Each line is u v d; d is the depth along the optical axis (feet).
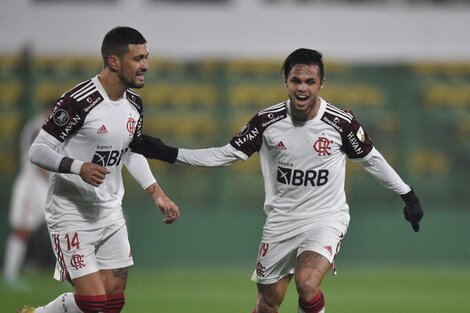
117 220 70.74
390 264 161.58
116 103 68.49
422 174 170.71
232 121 176.35
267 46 181.68
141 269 155.94
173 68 181.37
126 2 178.91
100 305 68.08
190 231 159.22
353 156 71.67
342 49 182.29
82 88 67.51
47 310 70.79
